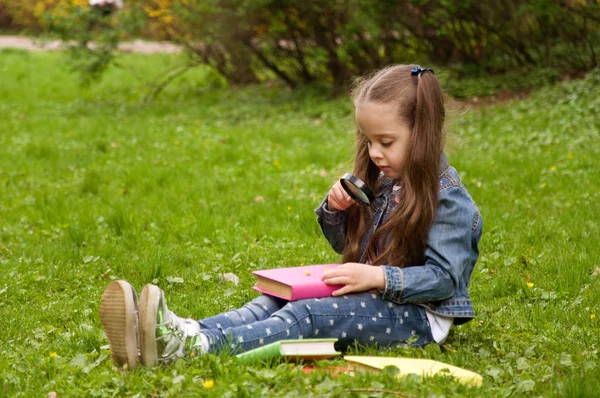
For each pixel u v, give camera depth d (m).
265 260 4.61
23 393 2.65
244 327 2.88
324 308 2.91
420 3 10.88
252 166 7.73
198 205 6.11
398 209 2.99
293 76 13.68
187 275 4.35
